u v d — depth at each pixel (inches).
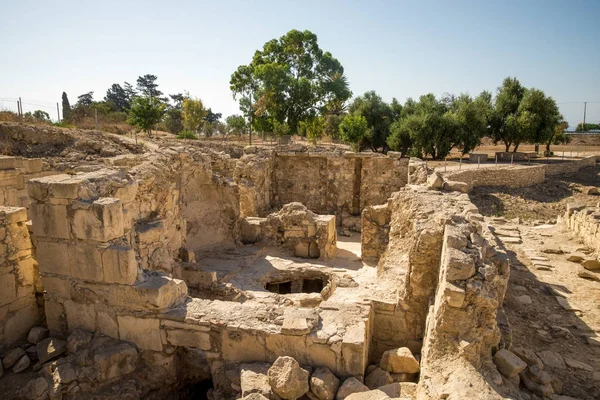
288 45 1729.8
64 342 274.8
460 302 200.5
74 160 799.1
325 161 816.9
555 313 336.2
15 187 576.4
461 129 1562.5
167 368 268.2
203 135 2492.6
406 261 368.8
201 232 521.3
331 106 2134.6
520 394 189.5
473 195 1146.0
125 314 269.0
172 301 271.9
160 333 265.0
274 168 845.8
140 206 362.6
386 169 775.7
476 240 255.0
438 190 434.3
